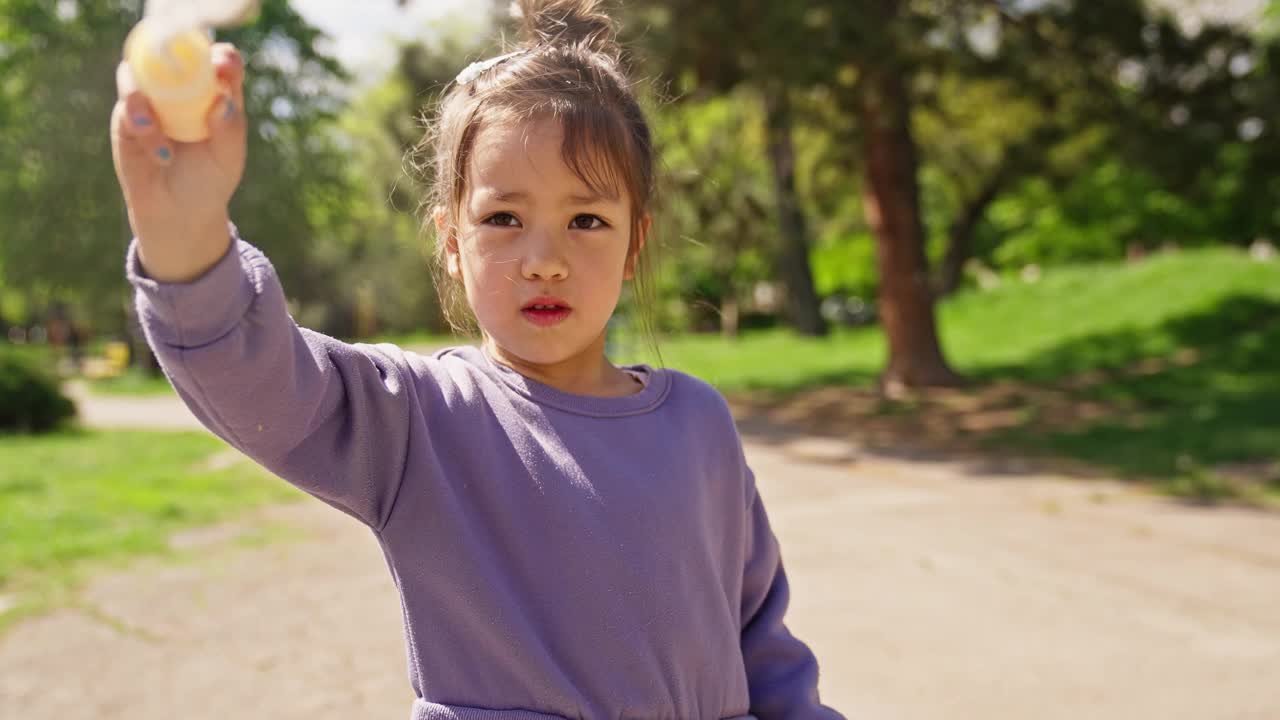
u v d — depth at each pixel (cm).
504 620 123
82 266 2261
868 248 3497
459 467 128
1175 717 341
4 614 432
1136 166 1420
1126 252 3472
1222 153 1428
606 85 138
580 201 130
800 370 1881
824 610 462
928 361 1508
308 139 2497
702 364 2041
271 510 680
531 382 135
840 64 1162
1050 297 2150
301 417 110
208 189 89
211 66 84
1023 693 362
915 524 655
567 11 157
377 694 354
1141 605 470
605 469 132
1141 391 1348
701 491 142
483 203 129
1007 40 1350
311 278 3036
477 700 123
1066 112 1521
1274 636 425
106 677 367
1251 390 1293
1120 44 1341
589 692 125
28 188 2231
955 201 2544
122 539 565
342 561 538
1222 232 2709
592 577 127
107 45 2159
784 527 646
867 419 1266
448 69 1370
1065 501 732
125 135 84
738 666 142
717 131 1712
